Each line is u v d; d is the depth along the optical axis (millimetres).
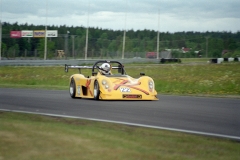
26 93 33938
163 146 13164
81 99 28562
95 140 13359
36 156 11516
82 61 112750
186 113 20859
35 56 159375
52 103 25812
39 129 14828
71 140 13203
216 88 39156
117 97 26375
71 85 30453
